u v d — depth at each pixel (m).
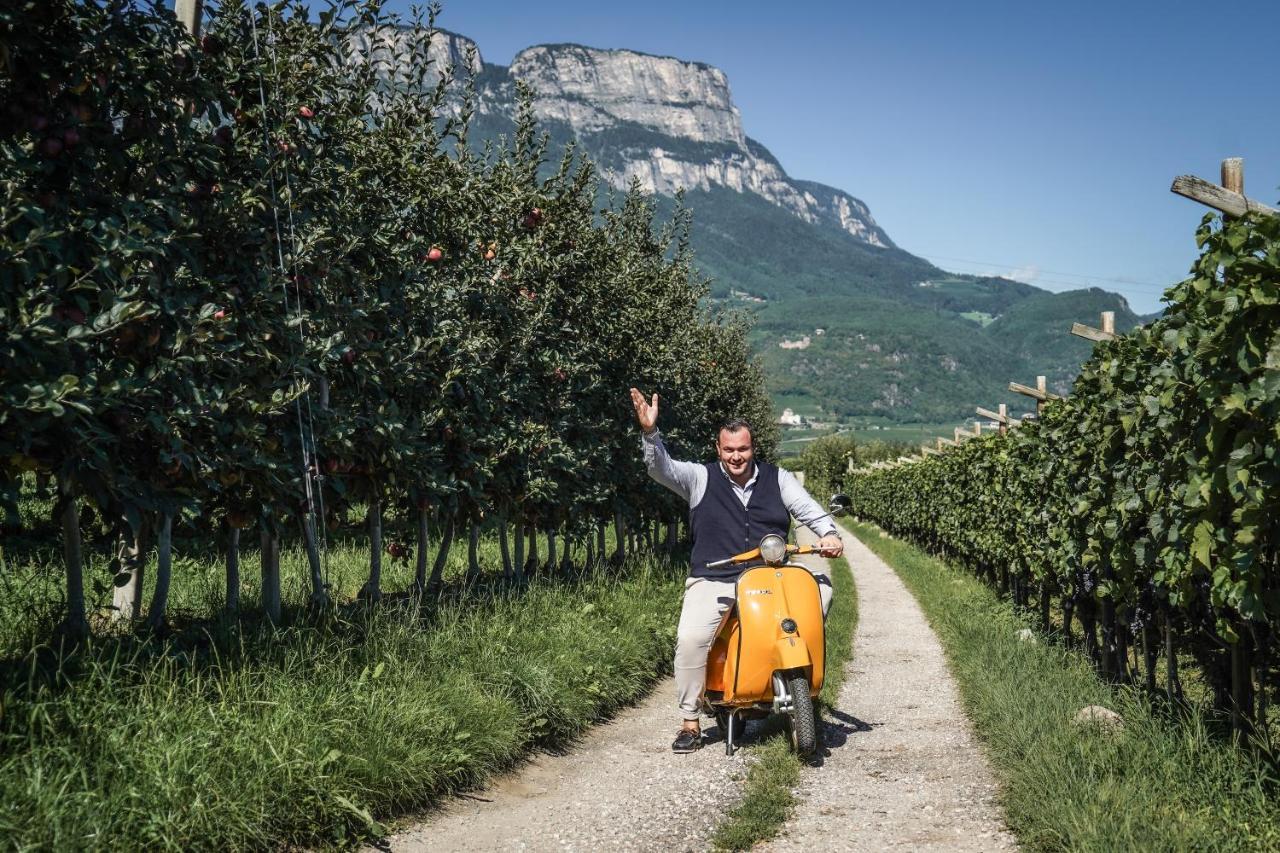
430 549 13.26
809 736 5.48
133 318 4.30
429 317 7.64
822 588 6.18
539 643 6.94
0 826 3.11
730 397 21.88
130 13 4.73
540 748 5.92
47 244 4.00
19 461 4.02
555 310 10.14
